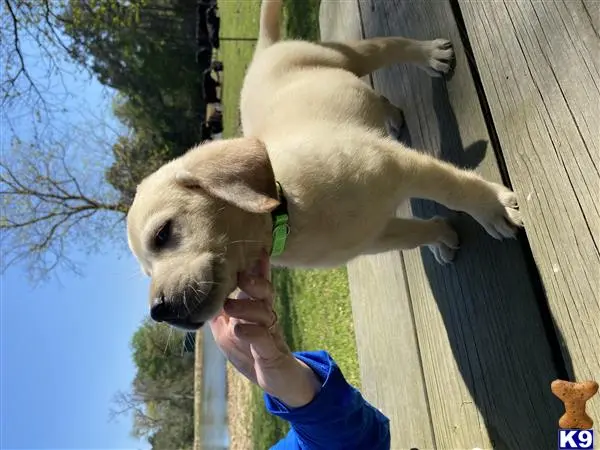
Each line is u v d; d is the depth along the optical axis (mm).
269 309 294
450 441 428
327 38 831
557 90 352
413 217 538
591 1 338
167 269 366
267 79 551
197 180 365
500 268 404
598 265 312
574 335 322
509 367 379
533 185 363
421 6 549
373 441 337
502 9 405
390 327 545
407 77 562
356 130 443
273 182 358
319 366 326
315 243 401
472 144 459
